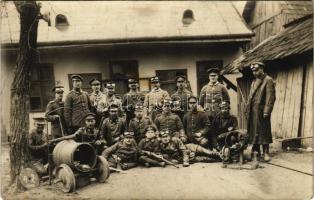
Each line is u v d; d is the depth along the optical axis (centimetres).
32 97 1116
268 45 1005
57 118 726
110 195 563
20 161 641
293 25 1061
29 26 657
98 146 714
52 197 561
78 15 1223
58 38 1089
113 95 838
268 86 696
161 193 563
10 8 1098
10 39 984
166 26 1193
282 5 1249
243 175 636
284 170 649
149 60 1180
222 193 554
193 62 1200
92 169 616
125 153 713
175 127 788
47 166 668
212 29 1187
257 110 704
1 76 996
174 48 1191
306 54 783
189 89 953
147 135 736
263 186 576
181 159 739
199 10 1302
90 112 774
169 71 1190
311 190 550
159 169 699
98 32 1134
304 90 802
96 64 1154
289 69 854
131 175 664
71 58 1139
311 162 681
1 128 973
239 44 1212
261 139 703
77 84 756
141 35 1129
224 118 766
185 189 577
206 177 635
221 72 1080
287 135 852
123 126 770
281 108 880
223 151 697
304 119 798
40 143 676
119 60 1164
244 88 1052
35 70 1115
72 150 591
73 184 574
